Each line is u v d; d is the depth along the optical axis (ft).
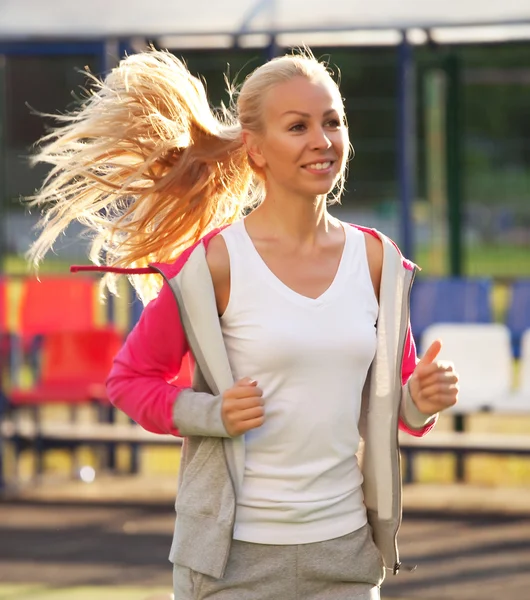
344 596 14.11
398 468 14.35
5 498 40.96
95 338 44.34
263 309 13.91
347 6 44.91
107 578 31.04
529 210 86.58
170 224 15.97
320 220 14.40
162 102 15.92
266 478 13.87
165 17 45.21
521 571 31.53
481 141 89.10
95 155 16.06
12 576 31.27
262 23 44.65
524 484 43.65
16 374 45.47
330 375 13.84
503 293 81.97
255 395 13.39
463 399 39.70
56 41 45.37
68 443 43.32
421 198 80.18
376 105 58.59
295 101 13.91
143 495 41.63
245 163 16.14
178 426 13.88
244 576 13.84
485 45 46.68
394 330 14.42
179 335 14.38
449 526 36.88
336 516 14.02
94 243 16.70
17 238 85.76
